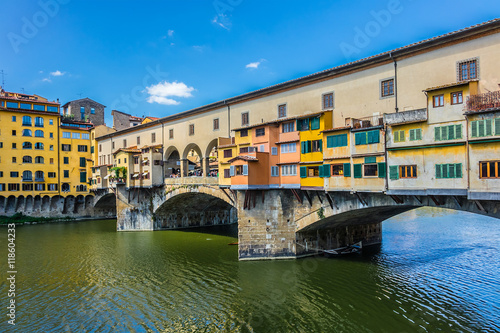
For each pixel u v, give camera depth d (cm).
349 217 2981
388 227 4747
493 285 2423
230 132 3772
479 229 4503
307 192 2917
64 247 4038
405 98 2386
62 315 2159
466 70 2116
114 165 5575
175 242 4212
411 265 2916
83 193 6850
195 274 2859
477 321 1931
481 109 1844
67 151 6794
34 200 6400
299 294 2377
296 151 2941
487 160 1827
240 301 2298
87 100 7812
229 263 3084
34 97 6956
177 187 4534
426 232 4341
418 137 2109
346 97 2738
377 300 2248
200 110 4147
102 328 1988
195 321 2048
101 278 2844
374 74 2570
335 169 2609
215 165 5916
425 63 2303
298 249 3097
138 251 3769
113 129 7138
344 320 2017
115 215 7212
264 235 3097
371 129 2361
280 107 3253
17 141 6303
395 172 2219
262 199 3092
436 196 2123
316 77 2920
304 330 1927
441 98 2025
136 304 2298
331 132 2625
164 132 4900
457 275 2642
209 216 5625
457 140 1942
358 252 3356
